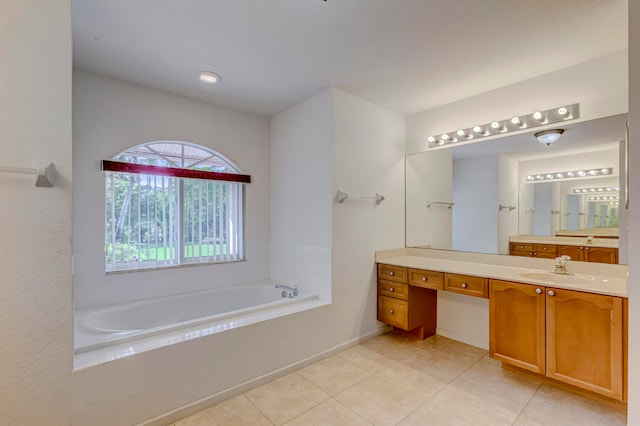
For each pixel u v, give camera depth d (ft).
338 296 8.73
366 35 6.09
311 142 9.21
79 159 7.54
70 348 4.87
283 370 7.43
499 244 8.62
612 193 6.75
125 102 8.16
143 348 5.65
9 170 4.22
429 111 10.17
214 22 5.65
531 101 7.93
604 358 5.51
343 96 8.81
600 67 6.86
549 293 6.19
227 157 10.11
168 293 8.98
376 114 9.78
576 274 7.09
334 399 6.45
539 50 6.61
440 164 9.84
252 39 6.22
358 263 9.27
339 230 8.76
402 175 10.72
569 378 5.95
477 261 9.05
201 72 7.65
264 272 11.01
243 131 10.48
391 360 8.20
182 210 9.34
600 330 5.56
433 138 9.93
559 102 7.46
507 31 5.93
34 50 4.58
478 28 5.84
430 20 5.61
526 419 5.75
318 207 8.98
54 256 4.74
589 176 7.04
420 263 9.17
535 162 7.87
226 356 6.52
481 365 7.89
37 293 4.61
